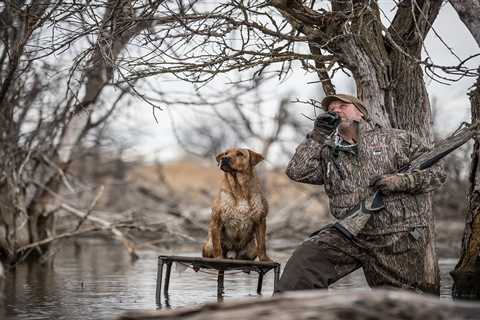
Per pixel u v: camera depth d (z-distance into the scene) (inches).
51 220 638.5
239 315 179.2
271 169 940.0
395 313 178.2
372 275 284.4
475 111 329.4
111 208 985.5
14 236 567.2
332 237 281.0
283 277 281.0
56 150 632.4
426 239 283.0
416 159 280.5
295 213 903.1
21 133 595.8
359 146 286.0
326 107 305.1
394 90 345.1
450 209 802.2
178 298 348.2
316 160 297.7
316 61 358.9
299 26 358.0
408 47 347.3
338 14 329.1
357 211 275.4
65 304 325.1
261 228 358.3
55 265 561.9
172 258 327.3
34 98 573.3
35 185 627.2
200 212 875.4
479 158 331.9
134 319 189.2
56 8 356.8
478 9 303.3
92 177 984.3
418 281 282.2
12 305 323.3
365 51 341.4
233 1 331.9
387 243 277.7
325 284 279.7
